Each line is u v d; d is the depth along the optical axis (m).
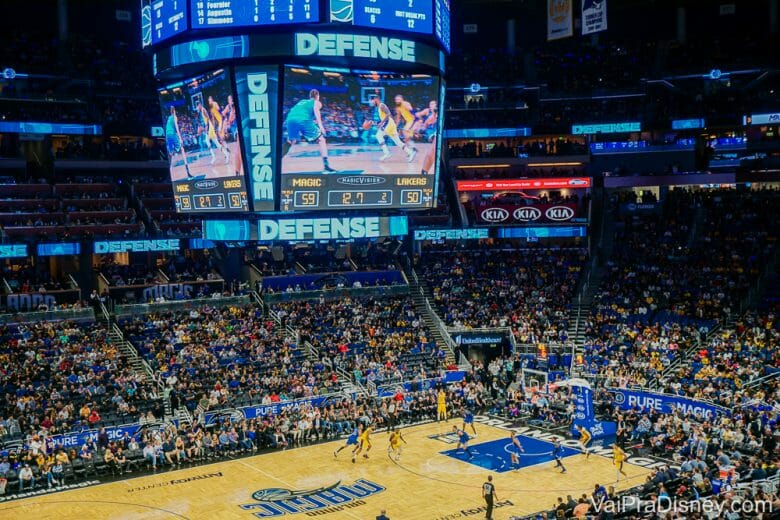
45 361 48.03
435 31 43.84
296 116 42.69
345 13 41.03
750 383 45.16
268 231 45.81
